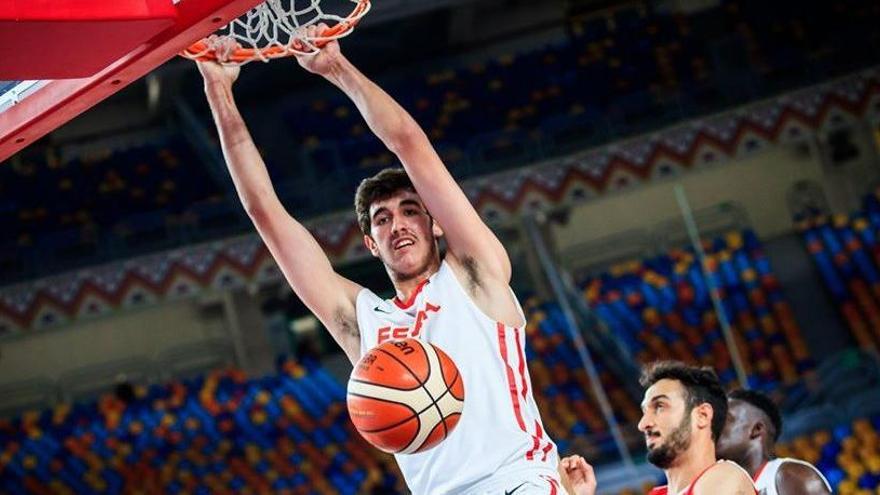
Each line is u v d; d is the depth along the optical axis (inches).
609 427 677.9
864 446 620.7
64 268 731.4
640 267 754.2
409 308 139.9
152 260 738.8
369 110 140.0
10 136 139.3
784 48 807.7
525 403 137.2
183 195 789.2
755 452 193.6
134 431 695.7
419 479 136.9
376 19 782.5
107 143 845.2
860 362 651.5
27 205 792.9
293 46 146.2
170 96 828.0
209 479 674.2
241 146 148.4
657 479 621.9
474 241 138.4
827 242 751.7
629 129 762.8
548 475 135.3
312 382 717.3
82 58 124.1
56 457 684.1
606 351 715.4
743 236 759.1
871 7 810.8
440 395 129.7
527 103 823.7
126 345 772.6
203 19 122.5
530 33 877.2
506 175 757.3
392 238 139.9
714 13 850.1
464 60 869.8
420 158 138.0
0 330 721.6
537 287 777.6
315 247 146.9
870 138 784.9
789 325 706.2
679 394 174.4
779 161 795.4
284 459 681.0
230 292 773.3
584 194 755.4
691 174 796.6
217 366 772.6
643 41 844.0
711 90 768.3
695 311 720.3
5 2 111.7
